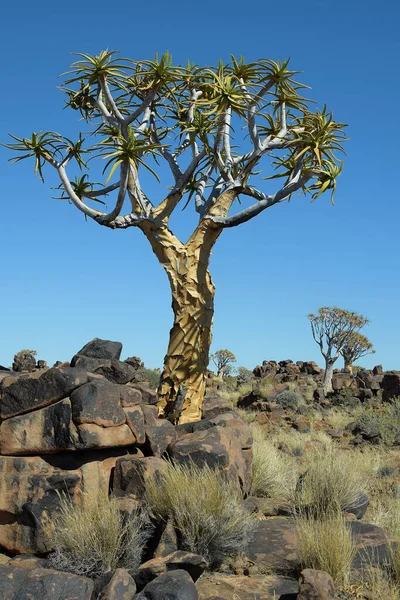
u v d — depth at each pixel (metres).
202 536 6.12
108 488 6.84
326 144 9.73
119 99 10.74
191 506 6.23
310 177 9.54
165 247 9.53
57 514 6.27
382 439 17.25
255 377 46.97
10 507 6.30
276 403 26.77
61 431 6.56
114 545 5.80
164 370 9.54
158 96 10.52
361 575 5.75
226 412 9.92
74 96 10.34
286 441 17.27
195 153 10.88
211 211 9.66
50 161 9.57
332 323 39.34
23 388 6.77
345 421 23.31
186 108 10.91
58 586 4.82
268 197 9.41
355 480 8.58
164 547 6.01
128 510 6.21
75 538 5.89
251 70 10.27
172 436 7.61
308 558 5.87
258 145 9.70
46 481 6.32
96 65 8.77
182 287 9.45
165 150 10.87
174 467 7.11
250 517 6.95
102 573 5.67
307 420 23.14
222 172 9.97
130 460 6.82
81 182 10.09
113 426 6.84
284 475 9.88
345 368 42.91
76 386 6.71
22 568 5.05
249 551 6.37
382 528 6.99
